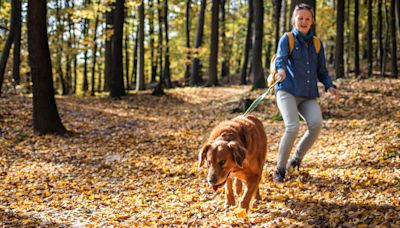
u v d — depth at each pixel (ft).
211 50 81.46
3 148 31.65
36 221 16.78
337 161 22.84
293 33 18.95
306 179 19.85
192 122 43.50
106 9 60.75
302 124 35.65
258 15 60.90
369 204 15.19
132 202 19.24
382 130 28.66
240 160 13.16
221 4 106.93
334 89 19.38
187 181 22.43
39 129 35.99
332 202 16.16
